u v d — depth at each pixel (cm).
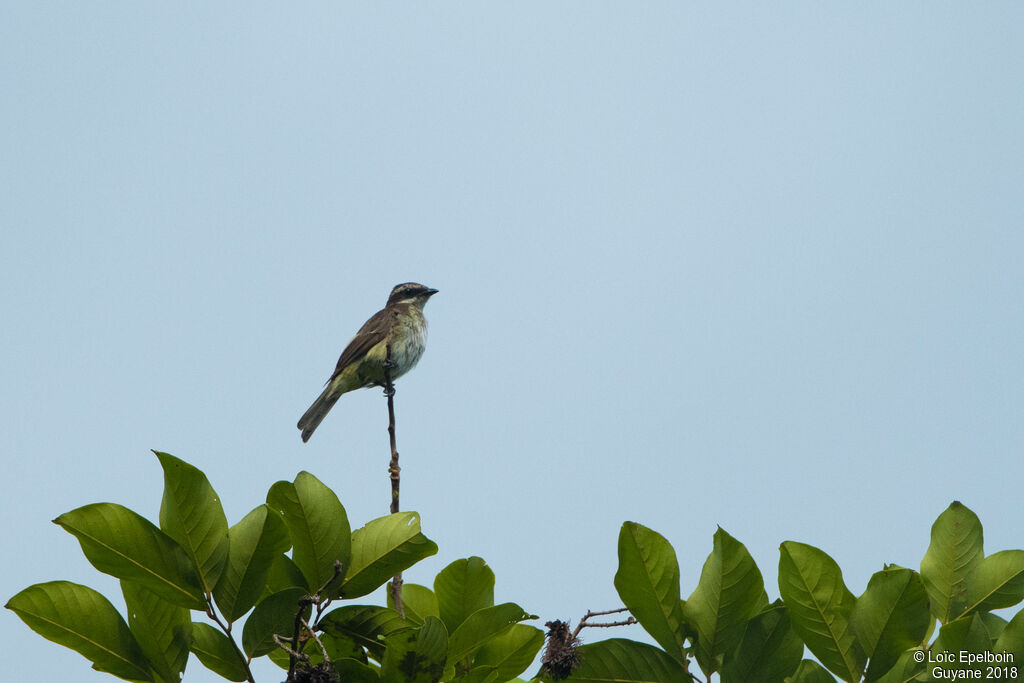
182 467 864
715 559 888
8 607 852
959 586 909
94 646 868
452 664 929
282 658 1002
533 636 976
